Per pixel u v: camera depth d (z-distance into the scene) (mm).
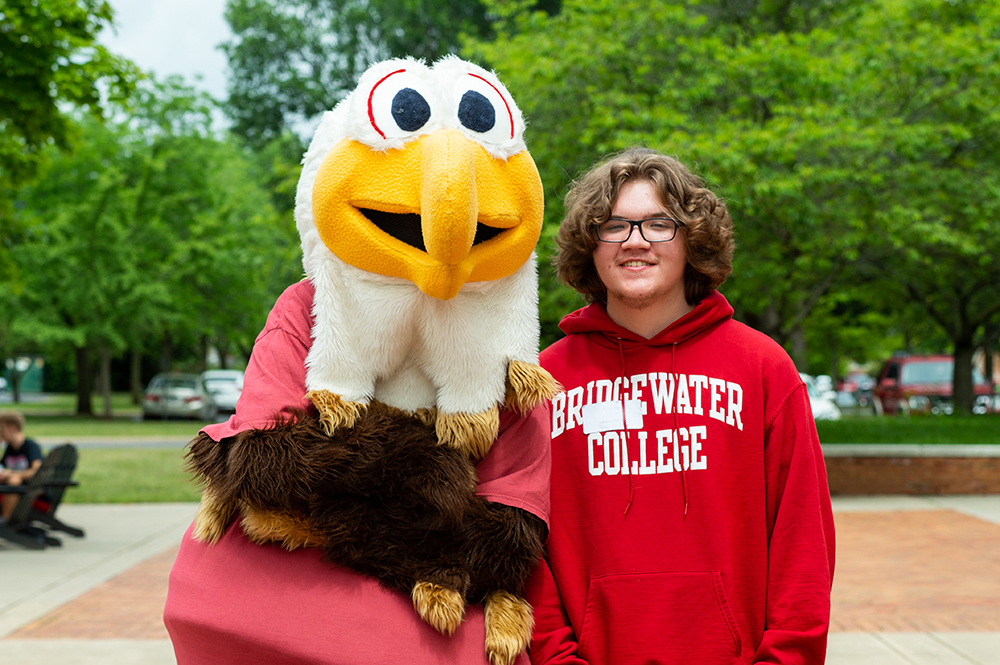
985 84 10805
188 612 1711
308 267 1762
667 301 2121
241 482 1579
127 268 25250
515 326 1785
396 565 1683
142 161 26188
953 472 10086
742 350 2072
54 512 8109
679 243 2043
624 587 1955
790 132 9695
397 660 1658
